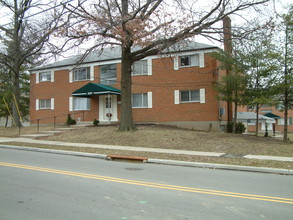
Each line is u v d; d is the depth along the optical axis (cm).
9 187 654
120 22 1389
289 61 1523
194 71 2094
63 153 1305
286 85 1487
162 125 2152
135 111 2314
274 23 1419
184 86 2147
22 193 604
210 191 654
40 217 459
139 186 689
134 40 1379
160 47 1457
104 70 2486
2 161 1037
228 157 1140
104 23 1385
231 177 837
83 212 484
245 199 591
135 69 2325
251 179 812
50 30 1570
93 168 942
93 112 2497
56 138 1770
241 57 1678
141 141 1521
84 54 1689
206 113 2070
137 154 1220
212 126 2045
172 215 477
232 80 1689
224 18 1583
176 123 2162
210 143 1466
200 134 1716
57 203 535
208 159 1102
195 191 650
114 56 2473
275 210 518
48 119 2741
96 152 1274
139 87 2305
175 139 1548
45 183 698
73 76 2631
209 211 504
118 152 1270
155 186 694
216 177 832
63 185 681
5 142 1623
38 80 2830
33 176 779
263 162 1036
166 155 1192
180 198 587
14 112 2470
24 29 2289
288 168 938
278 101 1612
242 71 1700
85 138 1695
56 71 2719
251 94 1680
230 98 1748
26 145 1499
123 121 1719
